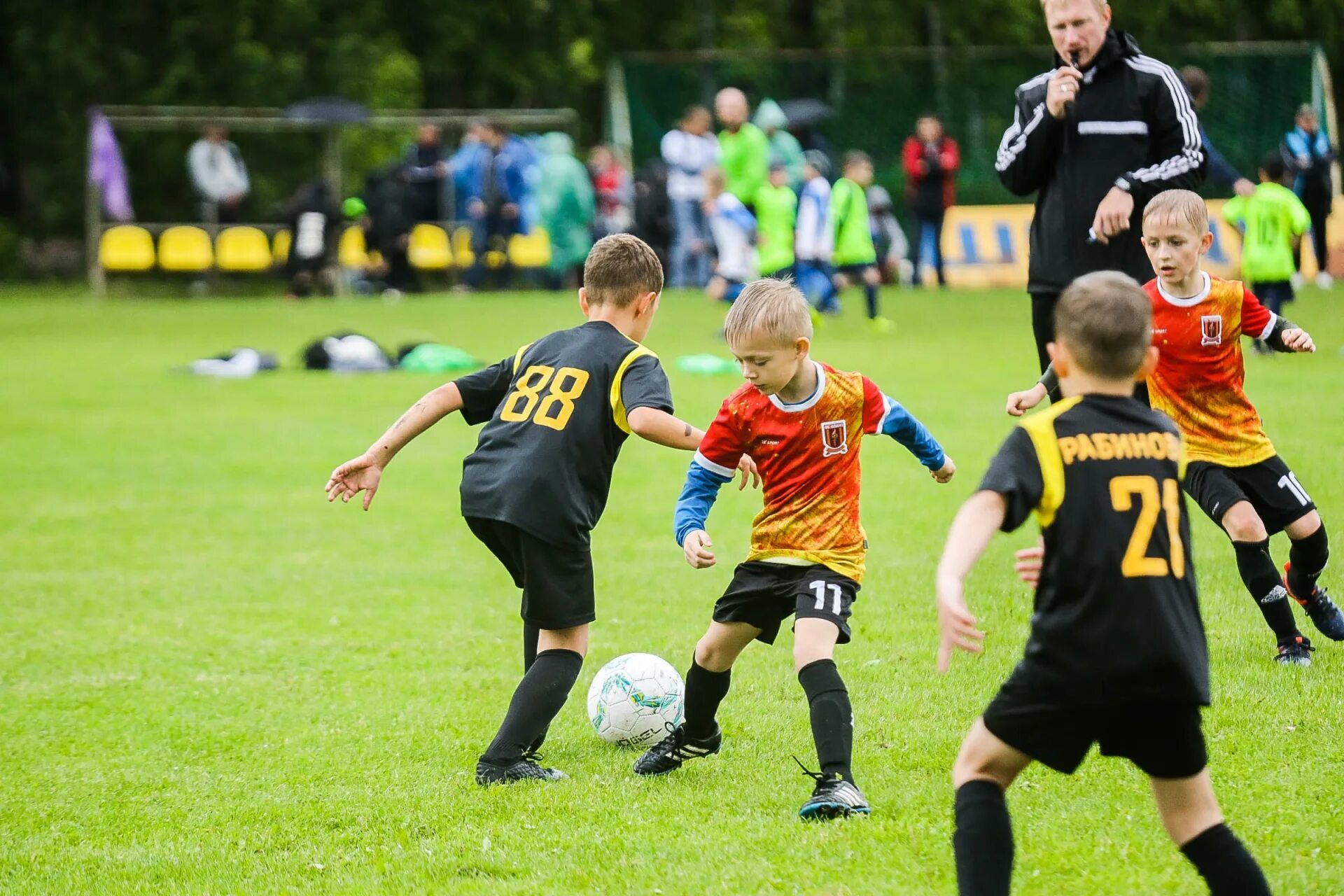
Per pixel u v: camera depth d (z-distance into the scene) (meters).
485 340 50.22
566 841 11.21
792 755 13.16
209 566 21.59
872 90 85.44
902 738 13.37
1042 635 8.92
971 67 84.69
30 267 84.94
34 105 83.56
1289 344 14.65
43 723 14.65
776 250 53.78
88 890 10.74
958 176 81.56
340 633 17.95
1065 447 8.98
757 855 10.82
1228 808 11.36
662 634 17.42
